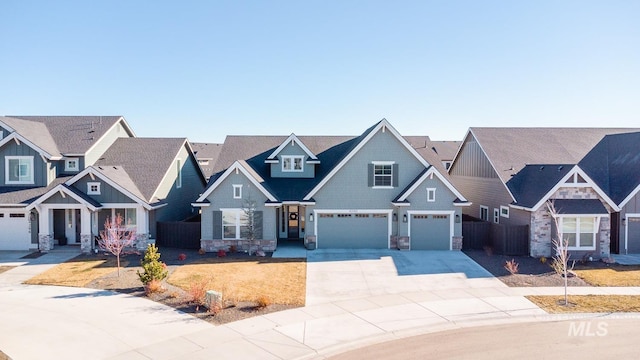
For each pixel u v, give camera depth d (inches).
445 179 990.4
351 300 638.5
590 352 457.7
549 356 447.8
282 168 1122.0
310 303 624.1
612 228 979.9
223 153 1196.5
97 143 1131.9
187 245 1027.3
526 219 952.9
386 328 529.0
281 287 703.1
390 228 1020.5
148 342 481.7
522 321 554.6
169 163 1144.2
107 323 538.0
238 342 484.1
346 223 1023.0
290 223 1150.3
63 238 1031.6
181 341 485.1
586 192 919.0
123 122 1291.8
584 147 1175.6
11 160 1031.6
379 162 1015.0
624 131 1259.8
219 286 702.5
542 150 1158.3
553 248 910.4
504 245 951.0
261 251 956.0
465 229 1019.9
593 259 908.0
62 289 685.9
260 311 587.8
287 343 482.9
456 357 446.6
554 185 906.7
